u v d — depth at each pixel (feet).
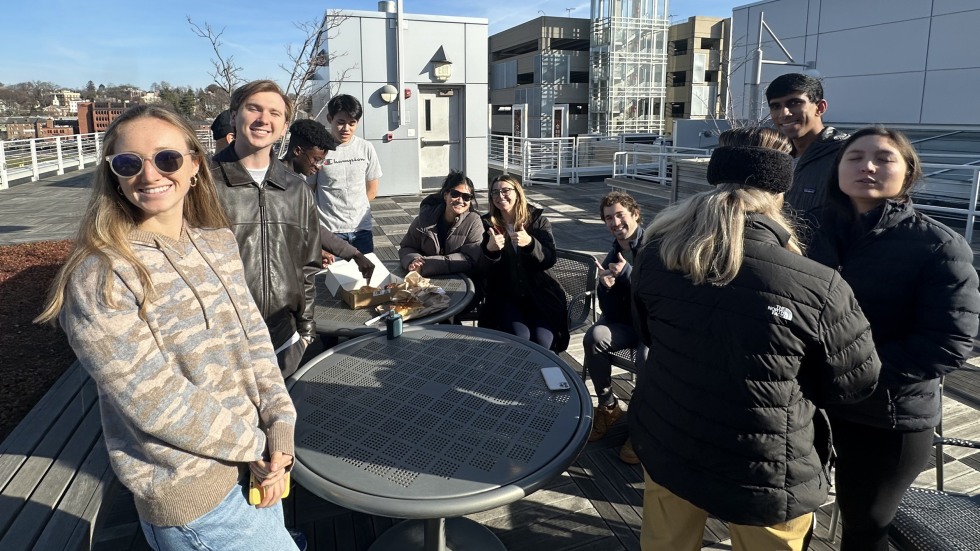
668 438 4.96
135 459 3.97
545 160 49.85
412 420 6.00
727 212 4.51
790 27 43.52
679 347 4.81
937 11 35.27
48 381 10.68
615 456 9.62
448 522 7.86
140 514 4.14
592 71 141.49
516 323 10.55
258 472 4.41
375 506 4.79
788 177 4.68
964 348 5.21
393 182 37.58
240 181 6.97
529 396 6.48
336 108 13.43
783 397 4.45
